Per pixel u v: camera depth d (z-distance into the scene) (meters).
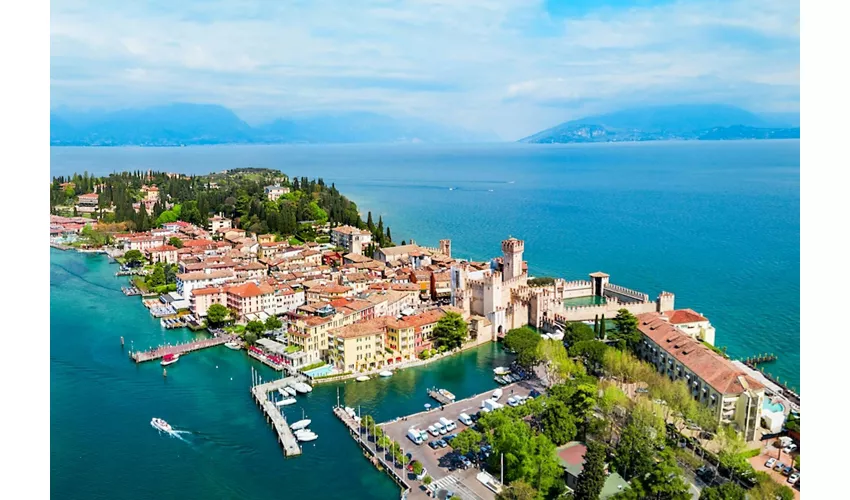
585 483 123.19
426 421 172.12
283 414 178.12
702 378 171.25
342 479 145.88
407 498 136.00
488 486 139.25
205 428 170.12
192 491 140.75
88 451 157.38
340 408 180.00
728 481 135.62
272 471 149.00
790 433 156.75
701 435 158.75
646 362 197.62
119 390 194.88
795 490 132.00
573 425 152.00
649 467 130.88
